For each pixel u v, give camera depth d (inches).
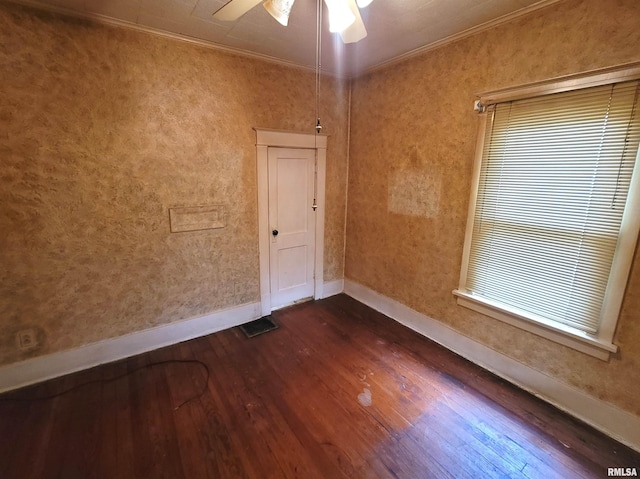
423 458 67.5
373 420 77.5
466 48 91.7
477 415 79.4
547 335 82.4
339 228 149.8
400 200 120.3
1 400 81.4
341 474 63.7
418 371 96.5
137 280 100.2
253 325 124.0
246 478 62.6
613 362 72.2
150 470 63.9
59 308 89.1
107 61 85.1
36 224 82.9
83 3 75.4
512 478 63.4
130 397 83.9
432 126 104.7
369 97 127.6
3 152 76.6
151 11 79.3
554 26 73.4
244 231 119.6
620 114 66.2
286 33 91.5
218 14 61.6
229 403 82.5
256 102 112.4
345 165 144.0
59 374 91.4
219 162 108.7
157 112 94.6
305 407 81.5
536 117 79.0
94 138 86.8
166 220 102.0
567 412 80.4
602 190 70.1
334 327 123.0
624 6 63.6
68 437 71.1
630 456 68.6
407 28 88.0
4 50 73.4
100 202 90.5
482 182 92.2
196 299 112.9
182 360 100.7
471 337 101.4
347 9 56.5
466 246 98.9
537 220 81.7
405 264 121.8
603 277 71.9
